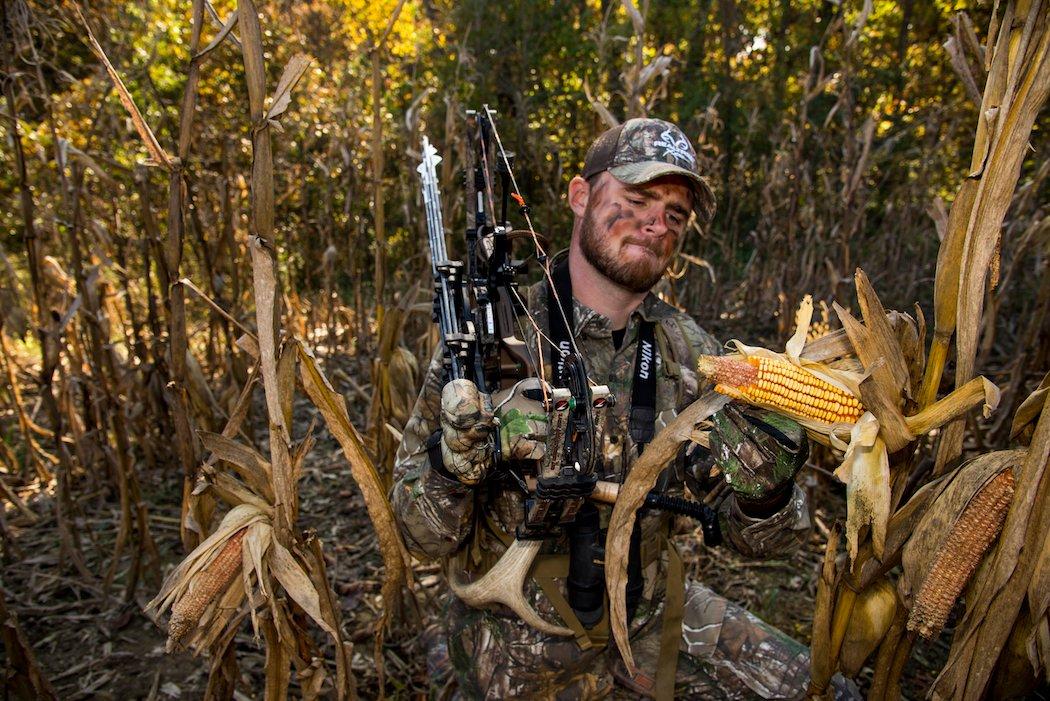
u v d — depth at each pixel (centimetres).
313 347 628
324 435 469
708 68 957
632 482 147
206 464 157
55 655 255
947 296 132
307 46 670
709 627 189
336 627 166
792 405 135
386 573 176
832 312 356
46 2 302
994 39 127
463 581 183
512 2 834
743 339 616
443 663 215
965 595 135
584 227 175
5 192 538
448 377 156
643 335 183
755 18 1023
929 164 661
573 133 830
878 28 858
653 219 167
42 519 354
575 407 146
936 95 776
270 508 154
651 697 188
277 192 693
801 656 182
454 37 882
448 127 370
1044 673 132
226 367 415
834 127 608
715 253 819
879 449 132
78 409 463
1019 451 122
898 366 133
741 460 141
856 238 660
